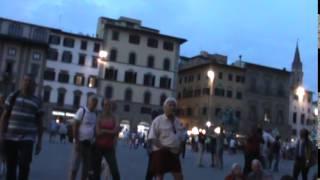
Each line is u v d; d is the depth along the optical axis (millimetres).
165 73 82938
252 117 88750
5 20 73875
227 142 52500
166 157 8156
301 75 107125
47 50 75750
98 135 9648
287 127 91750
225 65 87625
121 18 85188
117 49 80500
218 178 16797
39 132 8383
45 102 75938
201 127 86500
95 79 79000
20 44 73688
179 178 8156
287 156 41969
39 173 13453
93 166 9680
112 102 9914
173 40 84000
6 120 8047
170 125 8297
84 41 79188
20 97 8094
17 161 8227
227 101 87062
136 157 26438
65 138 42844
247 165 14336
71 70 78000
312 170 20078
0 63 72500
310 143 13219
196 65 90562
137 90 81062
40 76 74562
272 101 91125
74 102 77688
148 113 81188
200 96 88500
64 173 13883
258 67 90375
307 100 101562
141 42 82000
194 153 39938
